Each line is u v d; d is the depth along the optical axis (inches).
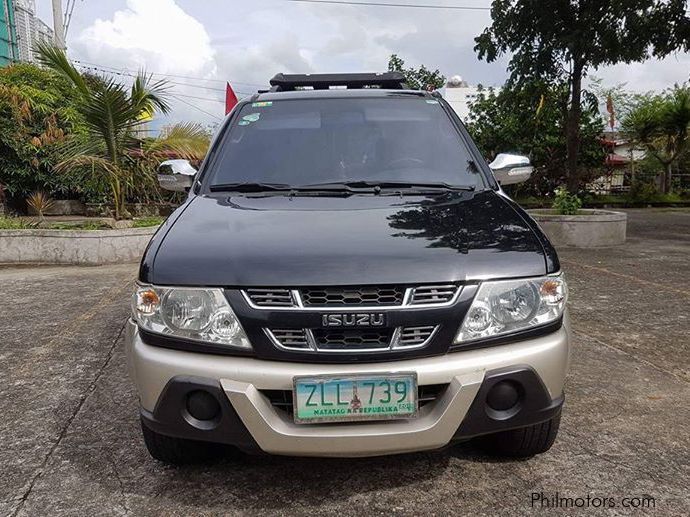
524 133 685.9
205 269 85.6
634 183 799.1
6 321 199.2
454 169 124.4
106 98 312.2
